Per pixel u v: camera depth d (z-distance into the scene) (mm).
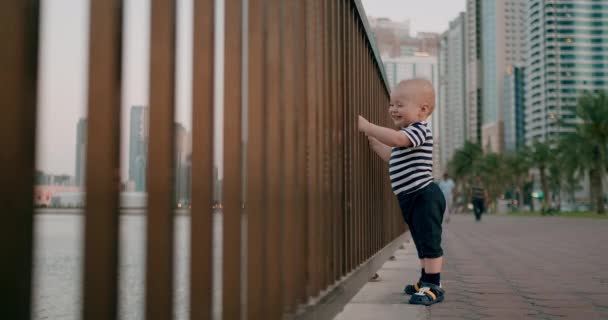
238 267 1398
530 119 111375
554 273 4461
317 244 2209
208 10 1223
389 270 4430
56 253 6160
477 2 144000
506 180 64188
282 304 1729
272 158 1715
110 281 879
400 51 162375
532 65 110062
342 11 3033
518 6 139500
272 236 1705
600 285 3744
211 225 1229
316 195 2219
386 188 5086
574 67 102938
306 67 2156
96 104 862
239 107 1406
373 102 4508
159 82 1039
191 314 1192
